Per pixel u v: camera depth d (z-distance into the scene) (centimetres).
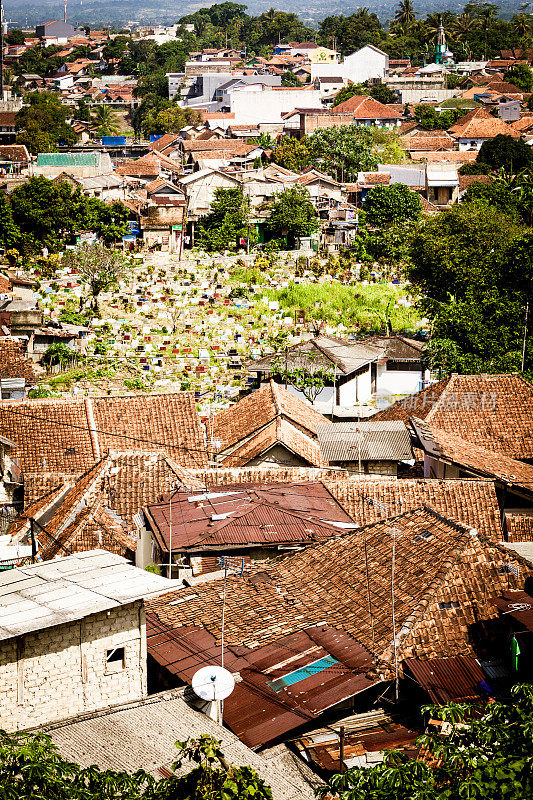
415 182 11556
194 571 3067
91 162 11925
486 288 6109
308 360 5831
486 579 2667
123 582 2352
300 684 2339
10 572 2473
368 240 9331
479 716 2259
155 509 3369
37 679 2186
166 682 2506
